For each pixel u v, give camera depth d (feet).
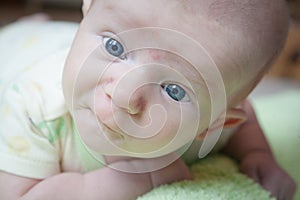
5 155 1.10
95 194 1.11
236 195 1.18
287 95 2.12
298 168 1.56
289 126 1.75
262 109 1.88
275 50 1.07
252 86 1.12
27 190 1.11
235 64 0.99
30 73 1.24
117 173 1.13
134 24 0.94
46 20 1.90
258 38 1.00
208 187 1.17
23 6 3.75
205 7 0.94
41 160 1.12
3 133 1.13
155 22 0.93
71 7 3.82
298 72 2.60
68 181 1.12
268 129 1.73
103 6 0.99
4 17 3.38
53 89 1.16
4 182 1.10
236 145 1.47
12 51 1.44
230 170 1.33
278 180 1.37
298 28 2.59
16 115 1.15
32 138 1.12
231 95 1.06
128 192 1.13
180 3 0.94
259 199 1.22
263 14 1.01
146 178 1.15
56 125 1.13
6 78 1.34
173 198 1.09
